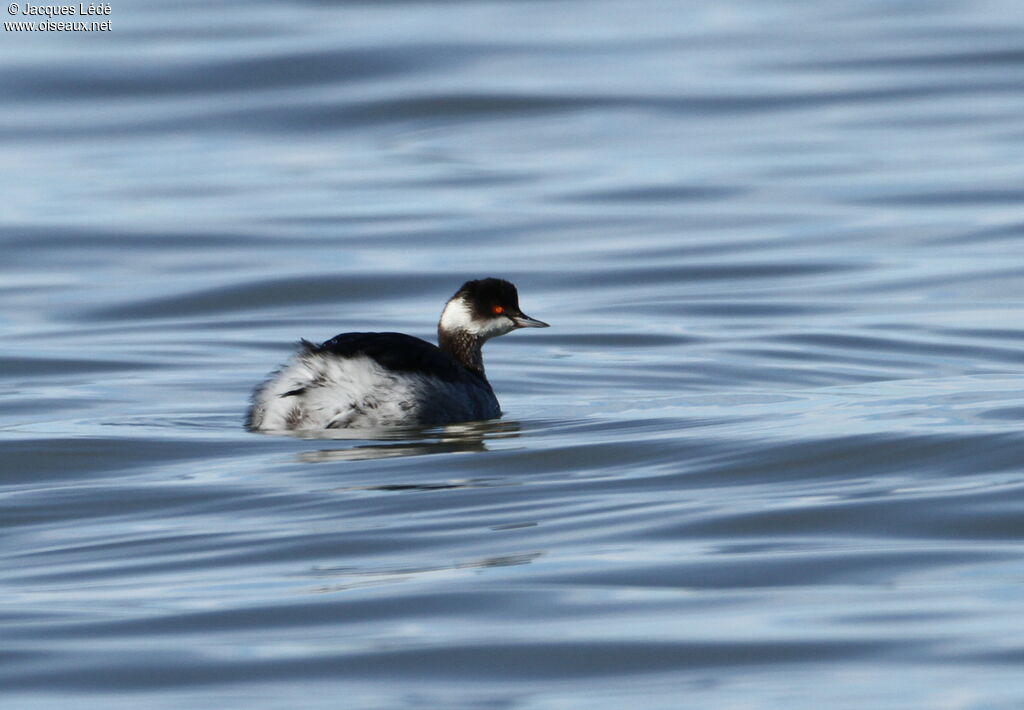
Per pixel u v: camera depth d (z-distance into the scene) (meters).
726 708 7.16
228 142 30.12
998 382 15.30
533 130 30.47
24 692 7.45
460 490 11.04
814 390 15.25
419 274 21.64
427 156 28.94
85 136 30.38
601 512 10.41
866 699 7.20
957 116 30.42
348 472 11.59
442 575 9.09
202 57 34.59
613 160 28.28
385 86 32.88
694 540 9.73
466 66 34.41
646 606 8.50
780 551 9.45
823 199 25.45
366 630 8.21
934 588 8.68
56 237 23.72
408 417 13.16
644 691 7.39
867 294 20.23
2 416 14.18
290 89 32.81
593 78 33.66
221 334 18.62
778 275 21.42
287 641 8.07
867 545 9.53
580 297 20.58
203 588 8.94
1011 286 20.36
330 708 7.26
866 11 39.31
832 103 31.62
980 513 10.13
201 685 7.52
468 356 15.09
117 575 9.24
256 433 13.08
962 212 24.41
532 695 7.39
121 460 12.19
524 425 13.42
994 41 35.44
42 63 34.22
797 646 7.86
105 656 7.88
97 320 19.41
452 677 7.59
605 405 14.63
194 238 23.72
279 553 9.61
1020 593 8.53
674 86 32.88
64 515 10.62
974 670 7.48
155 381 15.97
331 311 20.03
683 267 21.92
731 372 16.36
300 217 24.91
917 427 12.65
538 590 8.77
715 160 28.11
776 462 11.68
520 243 23.41
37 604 8.69
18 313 19.72
